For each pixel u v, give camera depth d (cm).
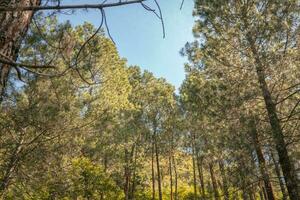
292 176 879
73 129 1147
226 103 1061
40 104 977
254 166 999
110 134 1723
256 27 1030
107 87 1603
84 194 1695
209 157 1475
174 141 2992
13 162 984
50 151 1067
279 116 1061
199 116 1548
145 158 3042
